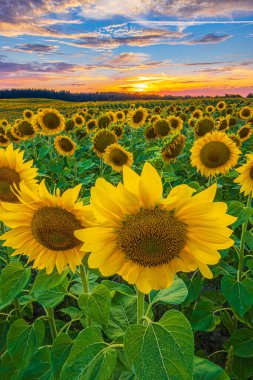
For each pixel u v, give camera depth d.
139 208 1.95
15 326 3.04
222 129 14.35
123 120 15.71
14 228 2.40
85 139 14.62
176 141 6.95
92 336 2.37
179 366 1.87
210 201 1.88
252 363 3.77
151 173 1.87
